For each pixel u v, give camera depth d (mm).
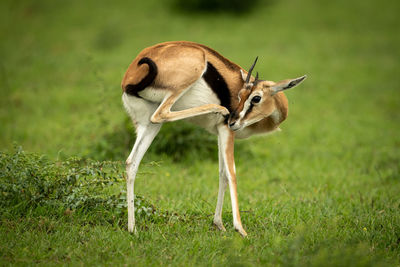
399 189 20125
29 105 32594
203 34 56125
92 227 14273
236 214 14172
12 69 40469
